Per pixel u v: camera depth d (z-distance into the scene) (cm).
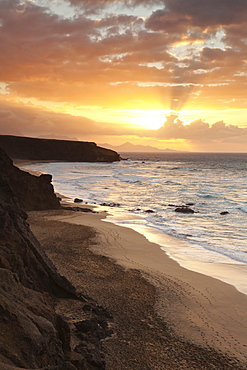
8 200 1930
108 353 1036
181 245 2417
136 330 1200
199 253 2227
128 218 3412
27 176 3822
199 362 1029
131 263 1967
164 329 1217
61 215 3438
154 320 1282
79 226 2916
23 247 1385
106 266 1892
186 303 1446
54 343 770
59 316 904
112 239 2512
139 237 2606
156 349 1084
